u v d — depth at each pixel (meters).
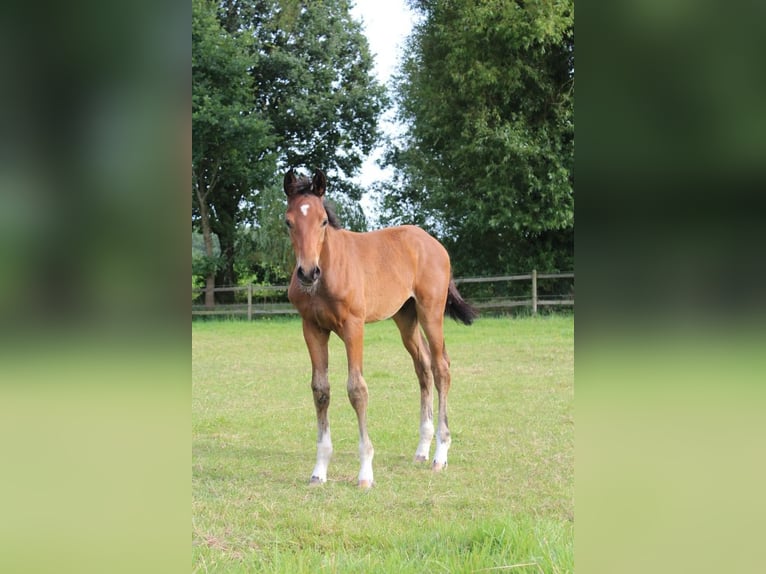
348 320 5.11
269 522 3.96
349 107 22.69
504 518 3.61
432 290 5.82
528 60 17.58
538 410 7.05
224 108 19.02
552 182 17.59
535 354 10.76
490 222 17.97
